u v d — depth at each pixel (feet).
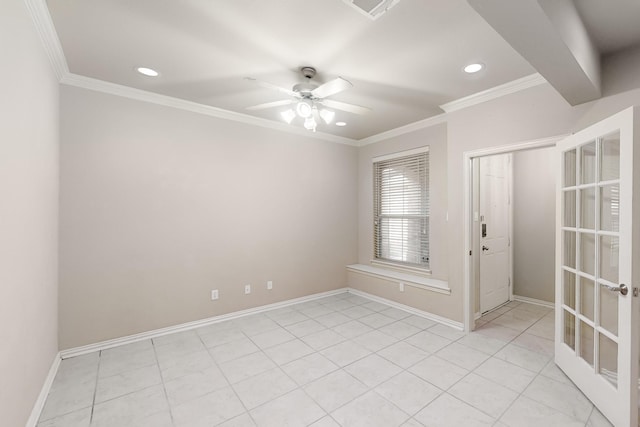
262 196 12.47
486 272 11.98
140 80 8.73
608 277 6.09
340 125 13.14
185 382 7.20
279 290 12.98
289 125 13.06
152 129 9.83
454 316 10.52
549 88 8.10
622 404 5.34
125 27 6.20
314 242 14.26
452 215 10.56
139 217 9.59
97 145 8.87
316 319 11.48
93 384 7.13
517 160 13.79
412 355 8.50
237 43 6.79
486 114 9.48
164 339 9.67
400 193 14.12
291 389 6.90
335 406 6.29
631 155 5.29
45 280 6.86
